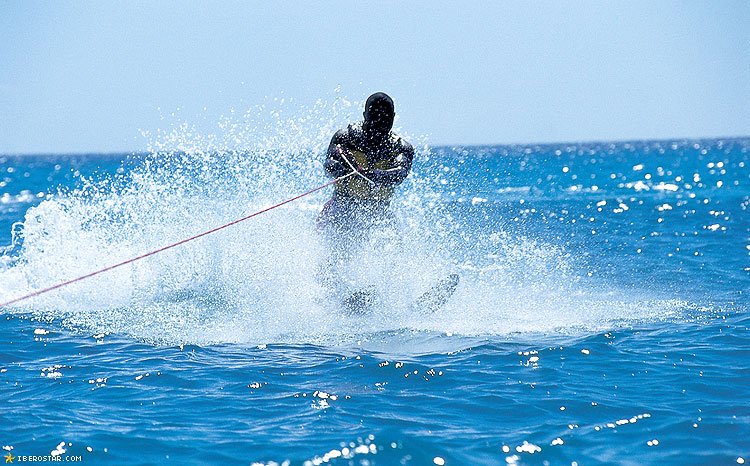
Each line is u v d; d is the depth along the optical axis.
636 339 22.41
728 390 17.59
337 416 16.11
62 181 157.75
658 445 14.45
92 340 22.56
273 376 18.97
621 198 89.06
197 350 21.47
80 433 15.09
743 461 13.68
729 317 25.20
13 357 20.75
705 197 88.88
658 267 35.81
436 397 17.38
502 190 108.06
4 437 14.93
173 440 14.75
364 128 25.95
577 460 13.79
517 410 16.45
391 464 13.59
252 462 13.73
